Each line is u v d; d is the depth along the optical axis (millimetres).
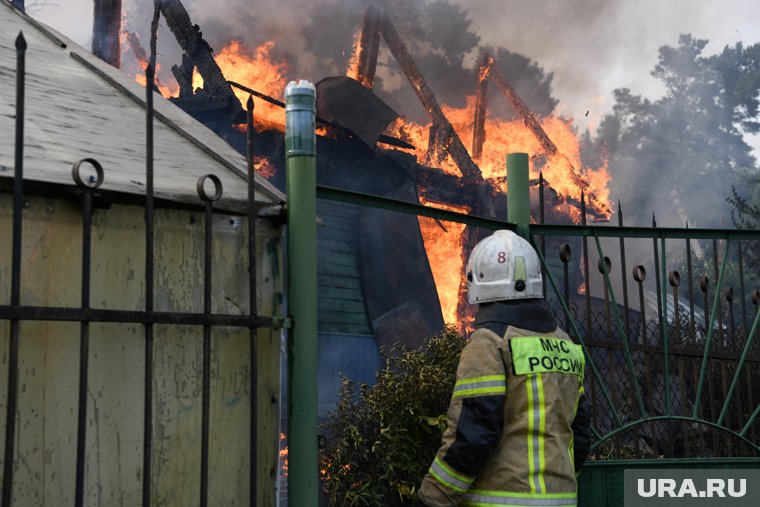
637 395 3775
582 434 2902
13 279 1987
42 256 2232
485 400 2537
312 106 2799
